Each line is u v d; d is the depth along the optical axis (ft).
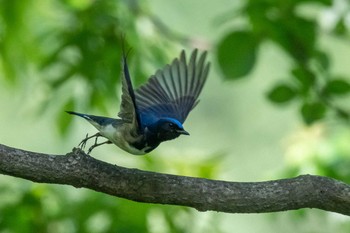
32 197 42.60
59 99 47.19
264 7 42.29
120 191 30.53
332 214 47.78
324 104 43.24
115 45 47.14
